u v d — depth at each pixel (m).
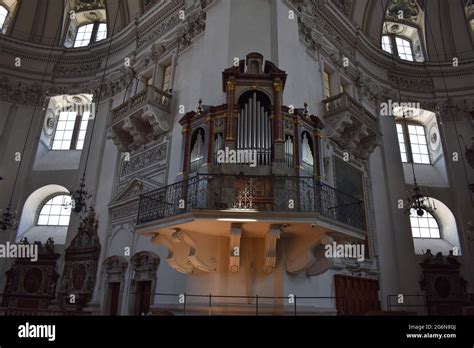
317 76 12.34
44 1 18.23
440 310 13.29
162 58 13.38
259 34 10.15
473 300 13.45
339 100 11.77
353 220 8.00
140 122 12.14
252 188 6.90
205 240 7.36
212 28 10.59
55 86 17.22
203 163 7.49
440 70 17.66
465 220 14.79
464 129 16.45
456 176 15.65
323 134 11.48
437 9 18.69
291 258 7.53
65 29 18.58
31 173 15.59
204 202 6.79
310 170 7.88
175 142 10.76
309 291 8.05
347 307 10.13
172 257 7.53
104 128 15.12
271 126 7.61
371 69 16.62
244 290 7.34
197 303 7.39
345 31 15.18
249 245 7.68
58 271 13.71
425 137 17.78
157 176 10.92
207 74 9.84
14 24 17.88
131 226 11.38
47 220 15.44
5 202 14.66
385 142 15.51
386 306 11.82
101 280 11.71
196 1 12.30
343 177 12.00
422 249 14.77
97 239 12.55
